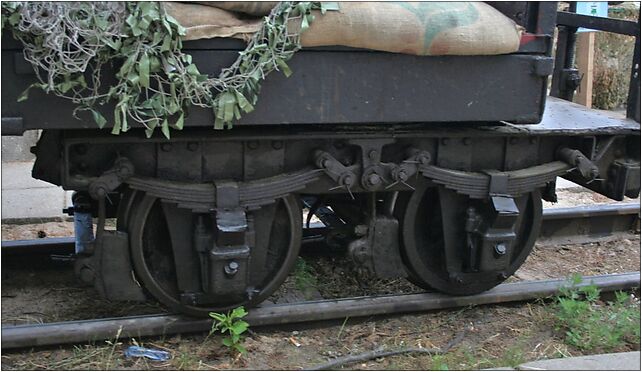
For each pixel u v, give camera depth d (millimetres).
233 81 3246
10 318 4062
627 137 4316
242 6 3258
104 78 3133
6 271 4664
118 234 3621
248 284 3797
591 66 9594
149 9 3021
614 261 5516
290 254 3902
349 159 3832
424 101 3590
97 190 3404
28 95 3074
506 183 3980
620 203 6320
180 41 3125
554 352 3898
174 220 3682
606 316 4234
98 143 3430
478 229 4055
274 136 3580
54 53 2990
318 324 4047
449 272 4184
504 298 4332
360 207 4230
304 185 3715
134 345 3703
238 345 3678
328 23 3297
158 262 3826
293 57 3367
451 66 3592
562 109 4668
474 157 4059
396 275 4129
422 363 3717
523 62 3703
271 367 3625
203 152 3604
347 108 3488
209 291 3670
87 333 3633
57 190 6734
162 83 3189
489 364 3701
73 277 4633
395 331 4062
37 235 5727
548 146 4230
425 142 3953
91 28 2975
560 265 5383
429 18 3412
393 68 3512
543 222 5805
